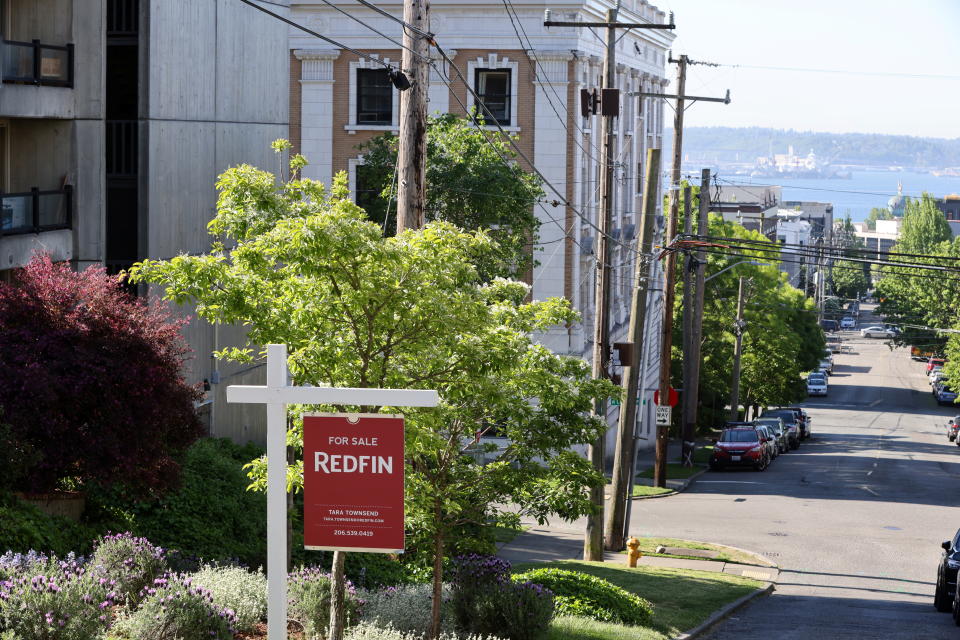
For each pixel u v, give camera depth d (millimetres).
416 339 13539
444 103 49875
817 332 97625
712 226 77438
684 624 22609
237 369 35031
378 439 10094
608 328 30438
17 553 15297
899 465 58938
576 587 21656
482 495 15773
